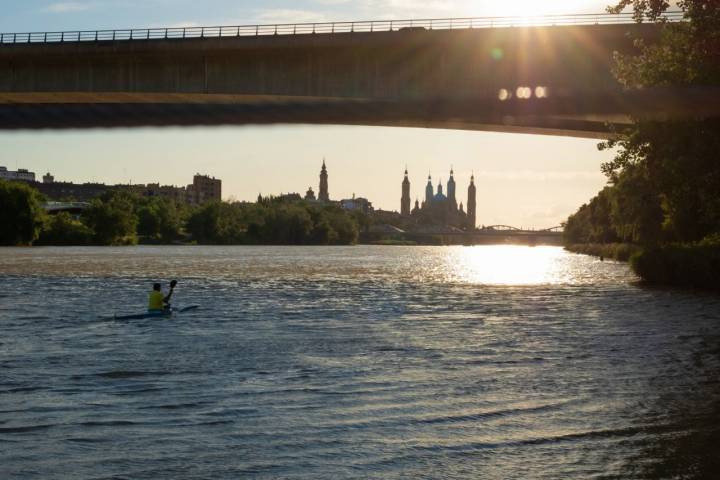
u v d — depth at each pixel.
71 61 75.62
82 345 26.30
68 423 15.48
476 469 12.88
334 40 70.31
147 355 23.94
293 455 13.53
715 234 61.09
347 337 28.25
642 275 64.44
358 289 55.19
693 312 37.78
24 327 31.53
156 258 118.31
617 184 63.16
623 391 18.52
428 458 13.44
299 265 99.44
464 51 68.75
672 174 48.69
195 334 29.25
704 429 15.13
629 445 14.15
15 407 16.83
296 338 28.00
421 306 41.34
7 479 12.27
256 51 72.38
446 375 20.50
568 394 18.17
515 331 30.12
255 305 41.62
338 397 17.81
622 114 20.48
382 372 20.92
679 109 21.16
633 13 46.81
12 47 74.50
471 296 48.84
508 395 18.05
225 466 12.95
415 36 68.62
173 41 72.88
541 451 13.83
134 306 40.81
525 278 70.81
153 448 13.88
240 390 18.55
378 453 13.69
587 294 50.16
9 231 165.38
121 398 17.70
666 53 45.66
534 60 67.19
